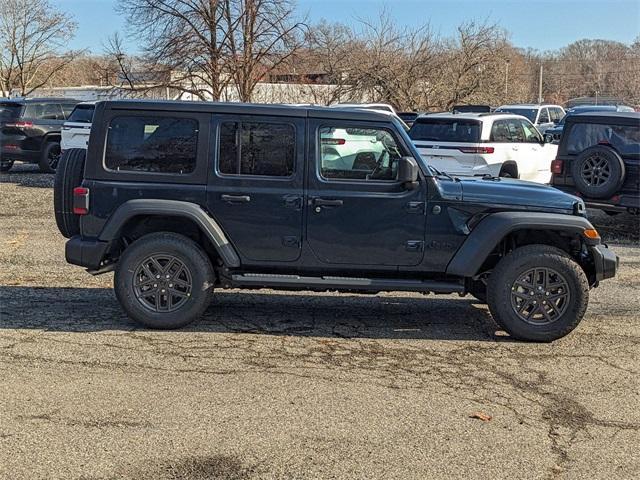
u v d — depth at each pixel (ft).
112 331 19.84
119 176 19.71
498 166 42.29
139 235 20.75
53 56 130.72
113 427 13.88
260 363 17.65
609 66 195.72
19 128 58.85
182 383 16.20
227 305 22.94
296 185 19.63
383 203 19.60
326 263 19.97
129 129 19.72
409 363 17.98
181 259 19.75
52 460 12.52
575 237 20.38
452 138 42.24
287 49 76.54
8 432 13.53
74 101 62.44
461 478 12.26
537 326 19.71
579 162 34.99
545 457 13.09
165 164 19.76
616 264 20.22
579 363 18.22
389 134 19.65
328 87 93.97
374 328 20.93
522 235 20.79
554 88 201.67
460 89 99.50
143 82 75.56
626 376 17.34
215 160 19.63
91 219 19.81
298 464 12.62
